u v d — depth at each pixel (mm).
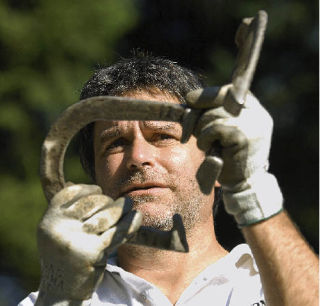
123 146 3811
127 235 2973
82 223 2969
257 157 2906
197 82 4109
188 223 3766
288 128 13703
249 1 13906
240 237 9836
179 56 12898
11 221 11750
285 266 2982
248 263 3727
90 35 12672
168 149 3756
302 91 13852
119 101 2855
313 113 13773
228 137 2760
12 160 12391
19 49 12500
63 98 12391
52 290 3027
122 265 3852
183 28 13430
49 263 2992
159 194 3709
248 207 2945
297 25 14062
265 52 14117
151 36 13188
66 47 12562
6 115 12281
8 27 12406
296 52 14180
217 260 3846
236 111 2732
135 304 3650
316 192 13422
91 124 4203
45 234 2953
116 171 3785
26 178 12258
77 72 12555
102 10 12648
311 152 13594
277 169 13594
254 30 2732
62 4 12625
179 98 4016
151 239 3008
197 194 3777
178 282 3770
